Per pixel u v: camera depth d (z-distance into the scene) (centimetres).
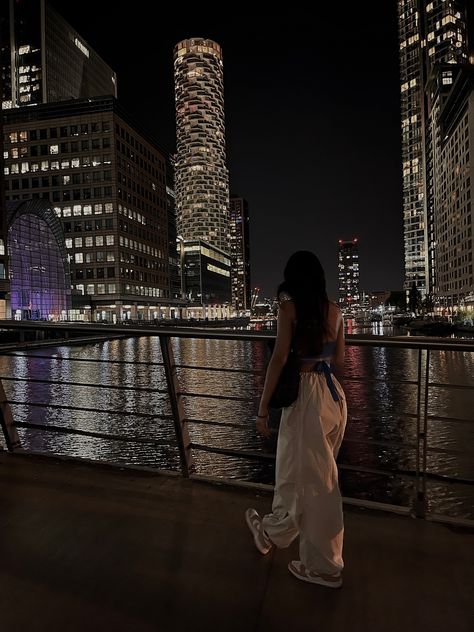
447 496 1020
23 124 10700
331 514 238
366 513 326
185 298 15500
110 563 268
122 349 5769
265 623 218
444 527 306
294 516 242
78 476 394
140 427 1672
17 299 7562
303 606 229
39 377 3041
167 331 363
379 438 1498
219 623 218
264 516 291
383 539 291
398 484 1099
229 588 244
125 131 10912
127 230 10850
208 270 17725
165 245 13312
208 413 1853
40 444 1450
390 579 251
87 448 1406
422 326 8231
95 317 10206
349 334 333
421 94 17275
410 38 17725
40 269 8212
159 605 231
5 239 6919
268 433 252
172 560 270
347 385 2556
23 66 16362
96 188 10362
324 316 238
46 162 10588
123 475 396
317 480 237
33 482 382
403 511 327
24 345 422
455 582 248
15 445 456
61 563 269
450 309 11438
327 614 224
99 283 10325
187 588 245
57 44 17150
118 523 314
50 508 336
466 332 7469
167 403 2117
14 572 261
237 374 3141
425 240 16850
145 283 11788
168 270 13462
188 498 352
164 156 13450
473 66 8869
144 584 248
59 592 243
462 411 1842
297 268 243
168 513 328
